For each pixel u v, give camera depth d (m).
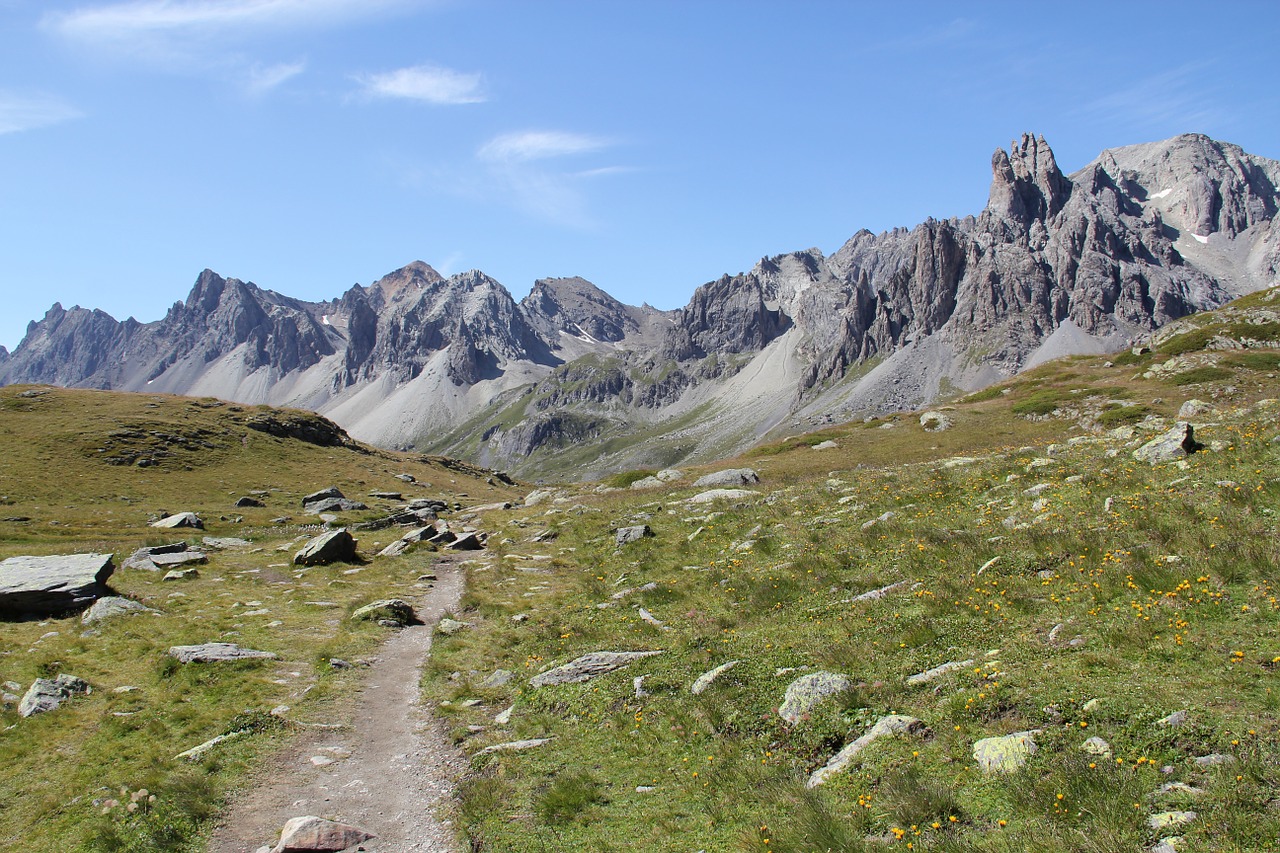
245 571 38.94
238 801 13.85
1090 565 17.09
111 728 17.52
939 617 16.61
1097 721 10.62
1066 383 96.31
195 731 17.19
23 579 29.91
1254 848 7.48
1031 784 9.53
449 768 14.84
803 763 12.06
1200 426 31.84
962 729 11.40
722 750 13.04
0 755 16.42
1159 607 13.81
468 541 45.22
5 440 86.06
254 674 21.03
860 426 95.56
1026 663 13.04
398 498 88.19
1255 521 16.80
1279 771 8.47
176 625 26.67
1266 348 85.50
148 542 50.44
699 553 30.48
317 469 101.25
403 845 12.02
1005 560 19.06
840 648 15.80
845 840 9.44
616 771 13.36
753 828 10.42
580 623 23.77
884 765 11.09
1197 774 8.96
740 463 76.44
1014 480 28.27
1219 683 10.78
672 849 10.55
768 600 21.55
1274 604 12.60
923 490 30.66
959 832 9.16
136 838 12.70
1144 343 103.56
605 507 51.72
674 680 16.56
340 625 26.75
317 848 11.77
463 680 20.33
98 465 83.31
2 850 12.90
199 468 90.00
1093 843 8.13
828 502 33.25
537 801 12.63
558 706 16.89
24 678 21.17
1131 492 22.27
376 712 18.44
